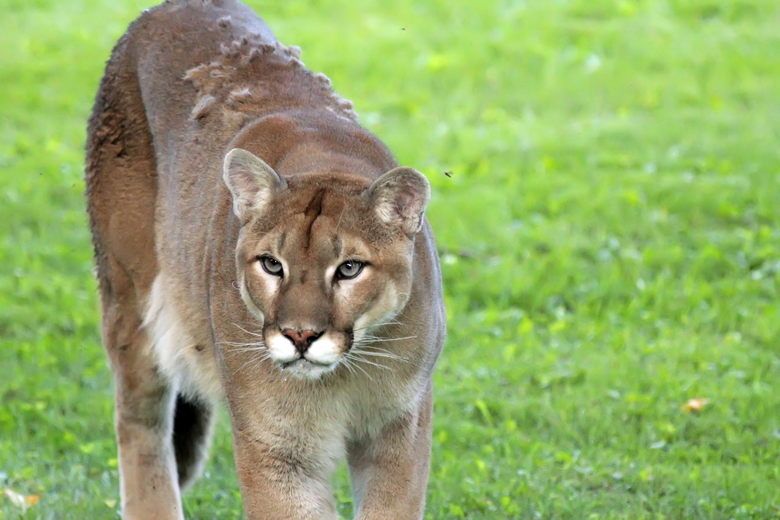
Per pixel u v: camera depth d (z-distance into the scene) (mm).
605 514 10008
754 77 21516
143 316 9281
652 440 11594
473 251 15750
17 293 14625
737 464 11133
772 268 14992
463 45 22734
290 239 7203
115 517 9727
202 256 8344
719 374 12914
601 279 14883
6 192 17047
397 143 18781
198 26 9336
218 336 7828
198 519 9906
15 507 9820
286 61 9055
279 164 8031
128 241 9250
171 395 9492
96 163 9469
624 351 13273
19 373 12758
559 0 24922
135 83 9406
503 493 10312
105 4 24750
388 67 21781
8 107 20047
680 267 15203
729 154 18219
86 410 12086
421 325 7605
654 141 18844
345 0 24875
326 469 7879
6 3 24422
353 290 7195
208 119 8742
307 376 7246
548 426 12000
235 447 7887
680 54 22375
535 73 21828
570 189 17109
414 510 7953
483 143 18797
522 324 13938
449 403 12258
